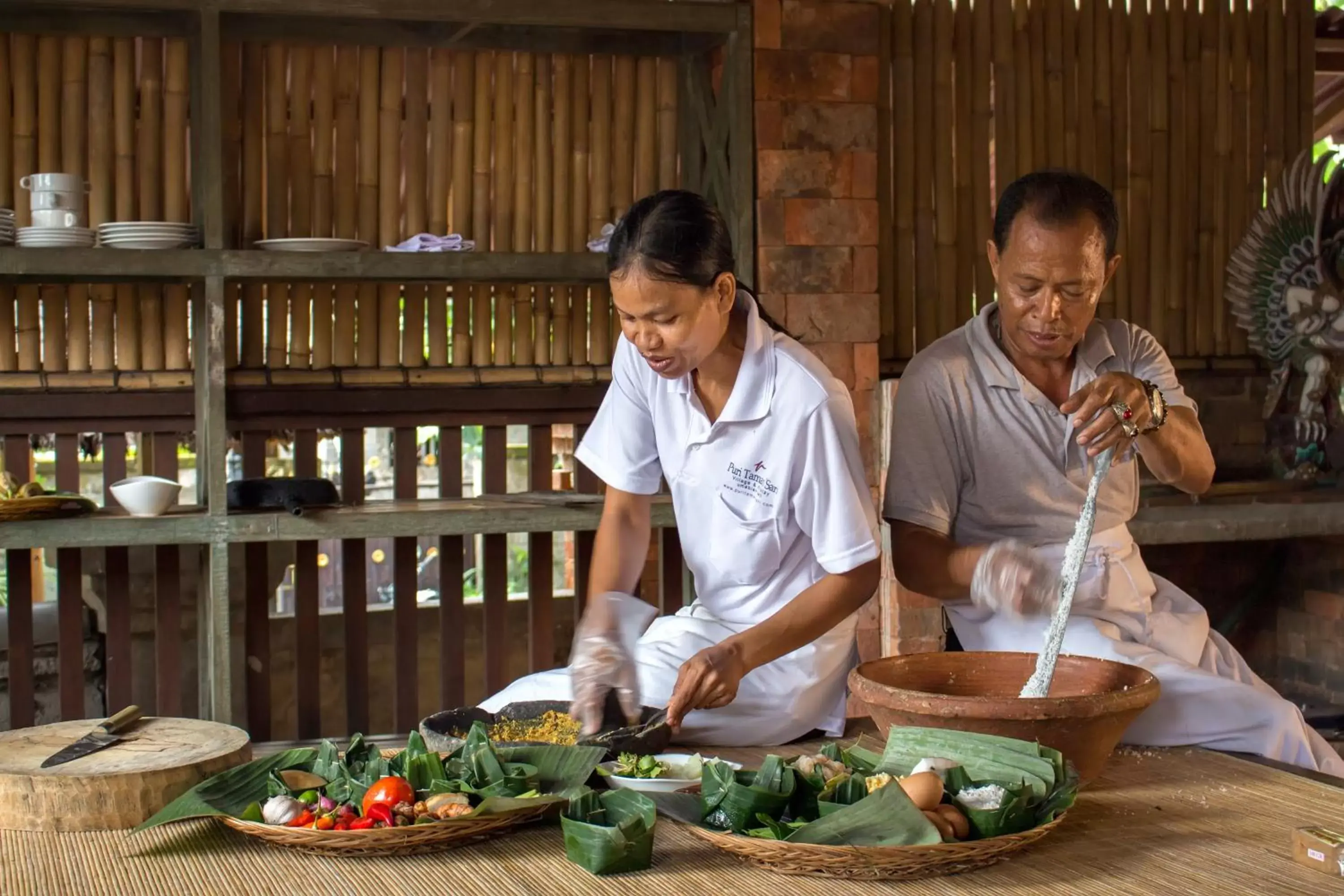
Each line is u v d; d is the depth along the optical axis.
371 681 4.52
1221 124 4.80
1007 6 4.55
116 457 3.94
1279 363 4.71
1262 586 5.05
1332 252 4.59
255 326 3.97
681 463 2.17
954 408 2.27
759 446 2.07
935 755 1.57
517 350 4.18
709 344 1.92
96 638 4.14
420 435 6.37
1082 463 2.28
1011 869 1.41
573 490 4.57
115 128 3.87
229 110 3.91
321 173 4.01
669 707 1.87
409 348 4.09
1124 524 2.35
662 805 1.54
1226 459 4.89
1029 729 1.64
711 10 3.87
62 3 3.57
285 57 3.97
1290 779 1.77
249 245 3.96
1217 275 4.83
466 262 3.71
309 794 1.53
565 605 4.54
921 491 2.25
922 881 1.37
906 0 4.45
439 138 4.10
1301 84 4.87
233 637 4.02
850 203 4.11
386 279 3.79
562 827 1.45
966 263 4.56
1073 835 1.52
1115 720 1.67
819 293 4.10
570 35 4.14
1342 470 4.63
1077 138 4.68
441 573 4.16
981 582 1.90
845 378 4.13
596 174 4.23
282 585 5.39
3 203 3.81
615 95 4.23
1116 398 1.85
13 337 3.82
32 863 1.42
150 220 3.89
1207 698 2.02
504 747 1.63
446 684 4.18
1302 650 4.94
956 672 1.94
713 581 2.22
